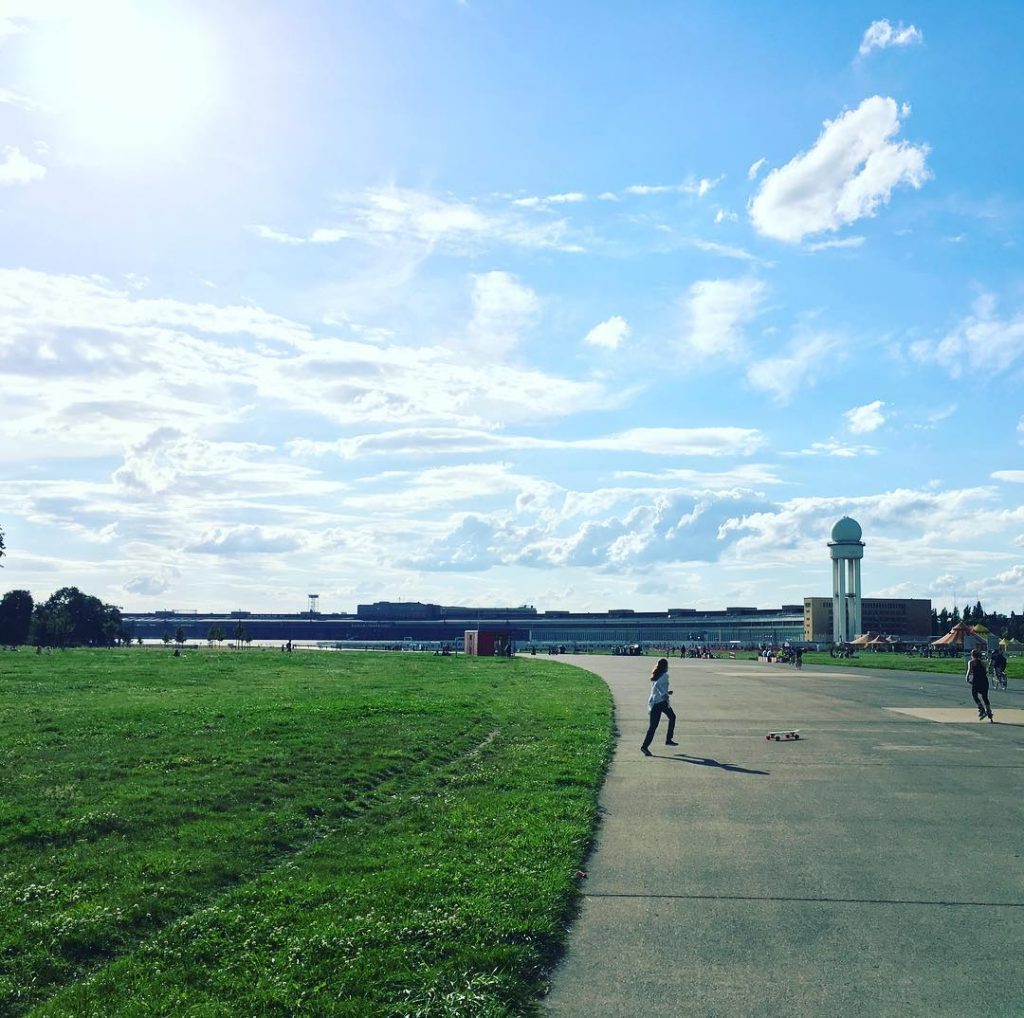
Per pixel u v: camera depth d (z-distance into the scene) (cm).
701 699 3438
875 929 843
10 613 16525
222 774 1598
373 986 707
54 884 977
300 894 930
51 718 2445
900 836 1196
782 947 798
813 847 1139
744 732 2344
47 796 1401
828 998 693
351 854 1102
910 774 1680
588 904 920
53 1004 697
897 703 3241
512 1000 687
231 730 2198
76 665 5950
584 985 721
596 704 3111
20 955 795
